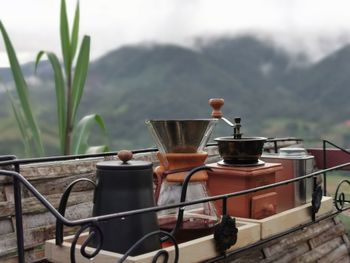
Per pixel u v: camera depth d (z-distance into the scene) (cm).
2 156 87
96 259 70
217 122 88
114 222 72
